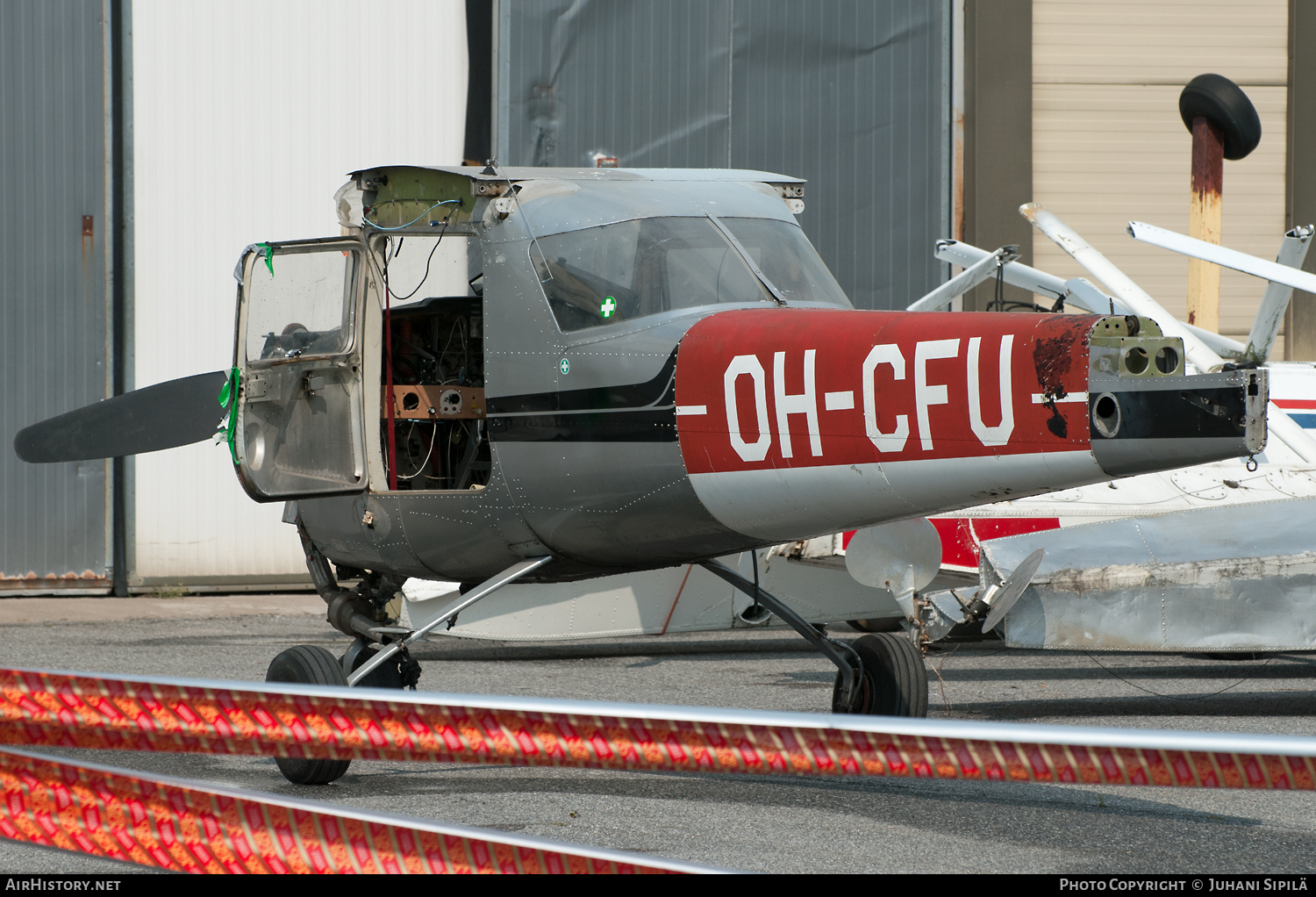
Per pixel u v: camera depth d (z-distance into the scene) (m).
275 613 38.44
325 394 18.38
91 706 9.74
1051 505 26.78
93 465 41.81
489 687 25.11
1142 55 47.88
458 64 44.66
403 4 44.19
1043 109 47.38
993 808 15.37
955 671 27.30
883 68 45.38
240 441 18.12
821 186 45.38
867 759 8.00
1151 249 48.09
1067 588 21.09
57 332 41.84
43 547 41.59
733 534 15.92
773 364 14.67
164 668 27.36
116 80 42.19
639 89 44.88
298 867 9.44
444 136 44.69
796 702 23.25
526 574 18.50
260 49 43.09
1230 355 28.16
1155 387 11.80
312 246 18.64
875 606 30.30
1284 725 20.91
